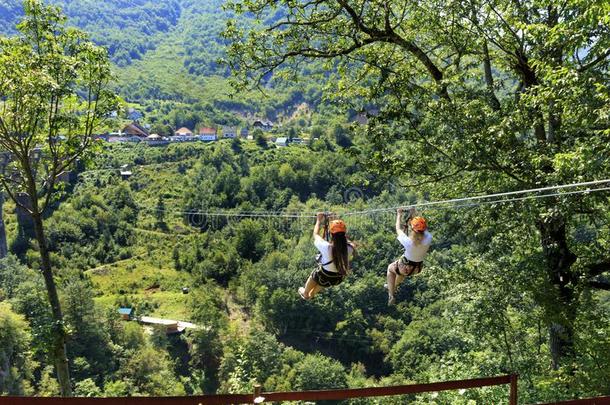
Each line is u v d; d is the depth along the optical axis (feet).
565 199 34.40
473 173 44.60
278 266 254.27
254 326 225.35
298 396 14.69
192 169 386.52
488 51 48.11
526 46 41.39
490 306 39.86
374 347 187.21
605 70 35.04
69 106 46.73
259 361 171.83
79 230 284.00
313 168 313.94
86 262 272.51
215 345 204.85
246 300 251.60
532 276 39.37
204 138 516.73
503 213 40.42
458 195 47.55
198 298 247.91
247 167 377.50
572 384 34.99
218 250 287.28
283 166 321.32
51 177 46.60
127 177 365.20
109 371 159.84
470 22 43.78
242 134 541.75
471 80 50.72
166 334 217.77
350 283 195.62
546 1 35.12
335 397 15.16
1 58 41.73
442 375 43.70
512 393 17.21
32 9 43.98
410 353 139.23
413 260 22.17
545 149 38.24
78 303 162.81
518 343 44.62
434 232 48.78
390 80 46.85
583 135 38.83
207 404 13.47
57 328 41.50
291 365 186.50
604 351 35.06
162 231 310.04
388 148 47.78
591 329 38.04
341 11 44.91
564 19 36.24
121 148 425.28
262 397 14.17
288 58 48.14
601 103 30.58
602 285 42.98
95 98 47.91
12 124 44.11
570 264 42.55
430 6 44.39
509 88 48.85
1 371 108.37
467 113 39.73
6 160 49.06
